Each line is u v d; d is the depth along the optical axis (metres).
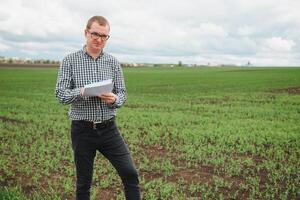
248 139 12.75
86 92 5.01
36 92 34.38
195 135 13.31
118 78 5.62
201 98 29.80
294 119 18.38
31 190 7.68
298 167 9.55
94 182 8.17
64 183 7.97
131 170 5.61
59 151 10.88
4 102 24.98
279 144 12.26
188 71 95.38
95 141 5.47
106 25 5.27
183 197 7.34
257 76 64.88
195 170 9.30
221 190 7.92
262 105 24.58
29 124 15.83
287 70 90.88
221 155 10.59
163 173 8.99
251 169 9.34
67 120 17.30
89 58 5.41
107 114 5.42
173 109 22.47
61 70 5.43
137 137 13.18
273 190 7.89
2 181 8.13
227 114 20.05
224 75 70.38
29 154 10.45
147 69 116.06
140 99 28.67
